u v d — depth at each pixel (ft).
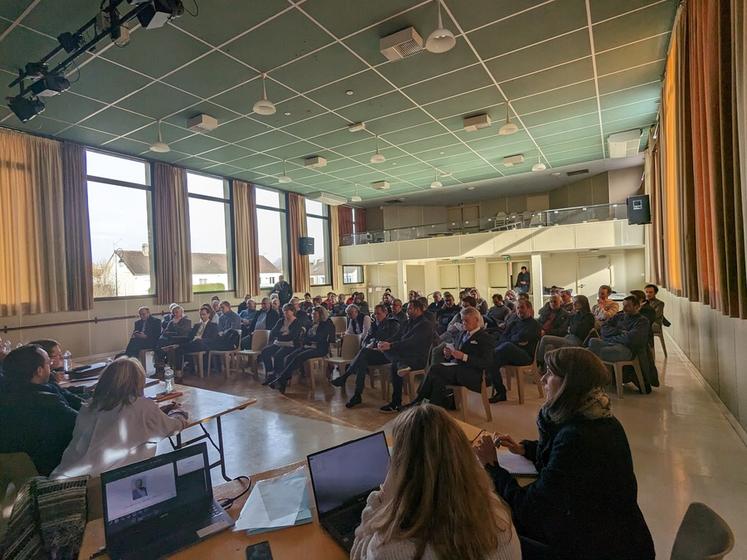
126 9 12.51
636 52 16.11
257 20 13.19
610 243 34.01
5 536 3.88
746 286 8.11
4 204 20.44
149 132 22.54
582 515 4.09
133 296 26.76
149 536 3.91
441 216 54.39
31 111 15.58
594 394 4.50
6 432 6.57
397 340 16.39
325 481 4.30
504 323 19.43
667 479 8.76
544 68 17.22
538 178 40.60
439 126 23.86
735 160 8.19
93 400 6.59
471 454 3.00
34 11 12.25
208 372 20.79
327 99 19.40
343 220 49.62
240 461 10.61
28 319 21.40
